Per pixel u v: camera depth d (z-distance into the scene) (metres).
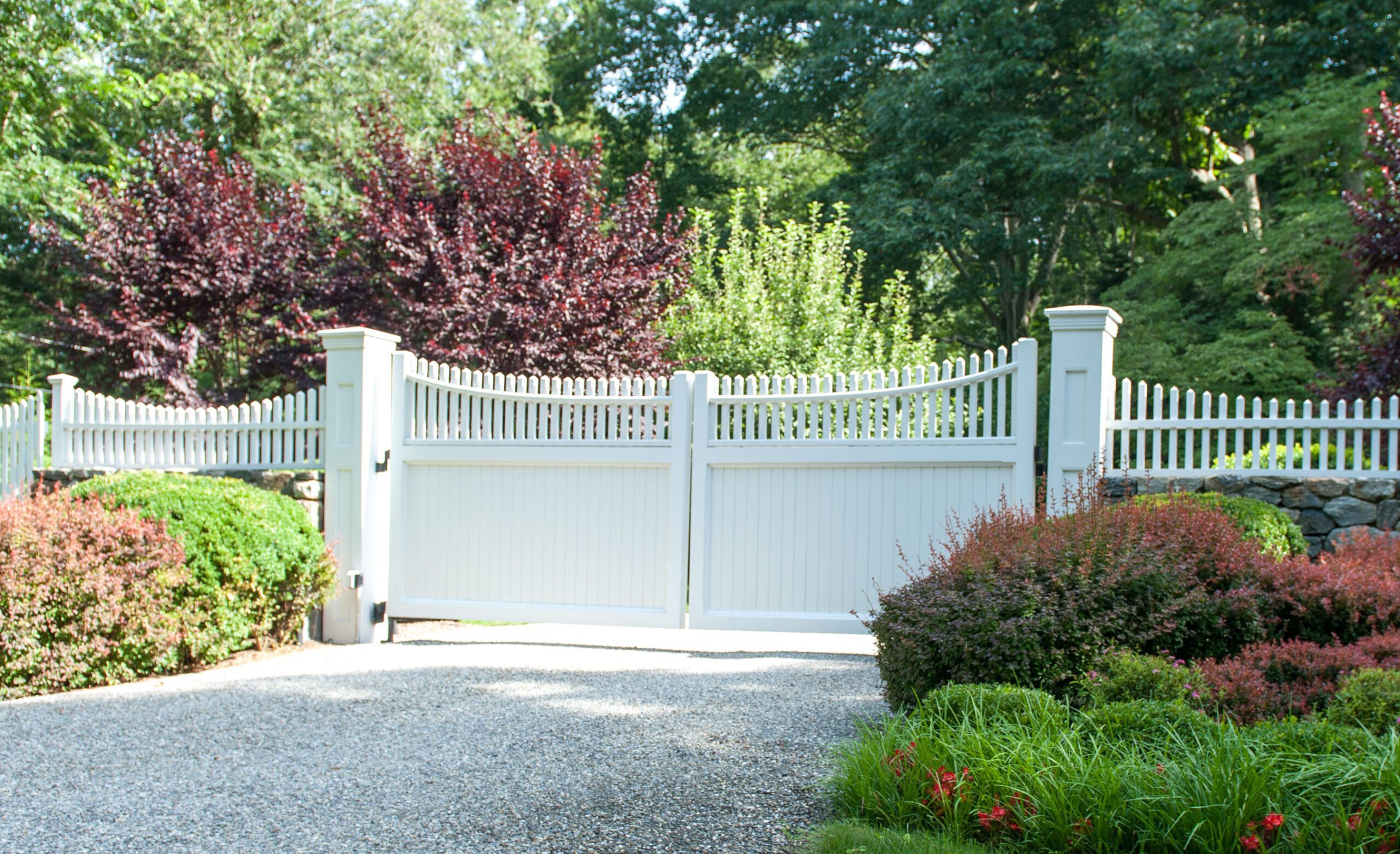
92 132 17.25
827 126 23.34
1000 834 3.15
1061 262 22.91
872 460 6.88
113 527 6.04
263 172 18.33
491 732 4.71
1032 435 6.55
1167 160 18.56
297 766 4.21
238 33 18.70
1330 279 14.79
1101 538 4.86
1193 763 3.17
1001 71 18.20
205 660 6.53
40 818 3.60
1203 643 4.61
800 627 6.98
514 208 11.02
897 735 3.71
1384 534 6.19
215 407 11.65
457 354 10.11
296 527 7.07
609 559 7.36
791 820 3.47
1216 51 15.83
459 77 22.83
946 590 4.72
